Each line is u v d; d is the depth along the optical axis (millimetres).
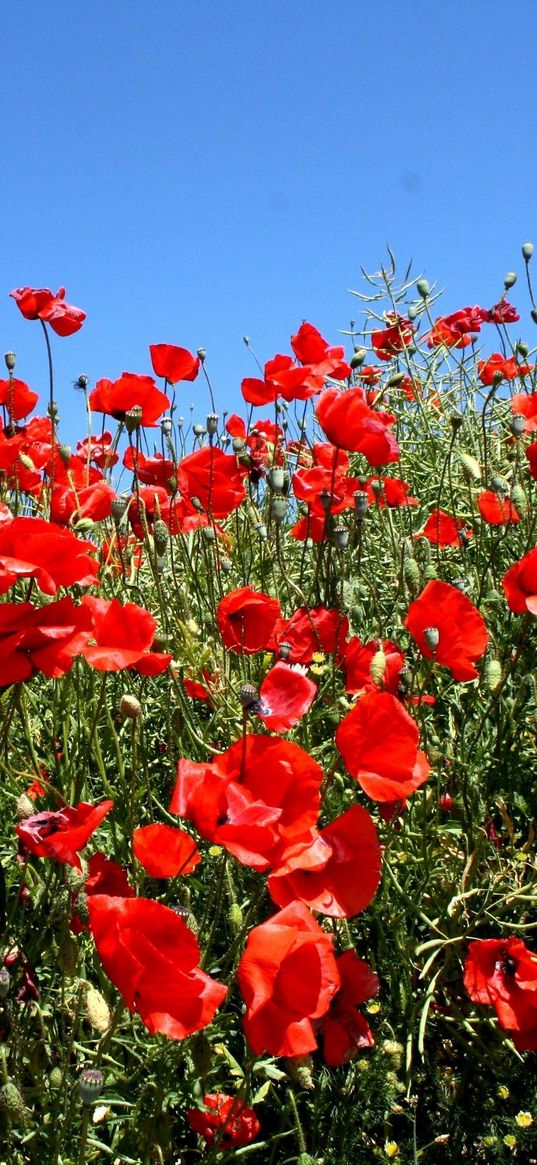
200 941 1273
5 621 1163
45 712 1583
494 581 1694
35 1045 1174
